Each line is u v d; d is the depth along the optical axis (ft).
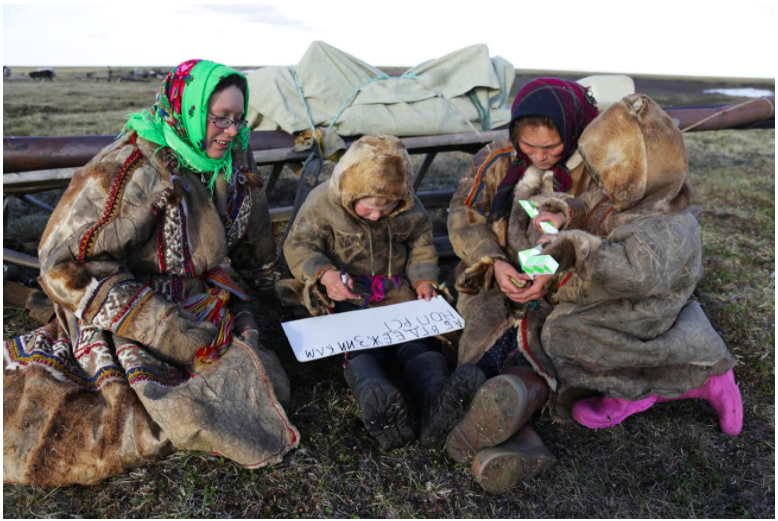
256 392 6.82
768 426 7.98
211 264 7.47
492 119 12.39
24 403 6.31
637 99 6.41
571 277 7.13
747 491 6.80
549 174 7.52
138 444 6.24
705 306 11.05
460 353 7.80
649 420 7.93
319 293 7.98
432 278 8.68
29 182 9.59
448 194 15.64
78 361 6.88
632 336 6.89
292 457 6.84
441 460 6.98
